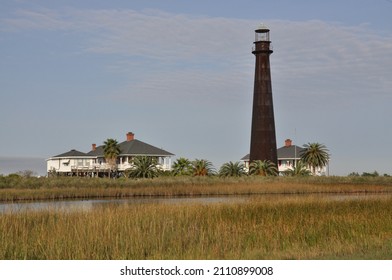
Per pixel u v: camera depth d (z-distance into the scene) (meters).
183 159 131.75
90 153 147.88
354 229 34.34
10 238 29.16
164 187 95.62
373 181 119.75
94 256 27.28
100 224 30.83
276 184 105.19
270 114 125.62
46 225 33.19
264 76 125.44
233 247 29.67
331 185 106.62
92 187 93.50
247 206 45.16
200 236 31.12
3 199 76.50
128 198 82.69
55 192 83.56
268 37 126.00
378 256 25.69
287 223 36.19
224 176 127.38
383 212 41.78
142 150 138.38
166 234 31.36
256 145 125.62
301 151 159.62
